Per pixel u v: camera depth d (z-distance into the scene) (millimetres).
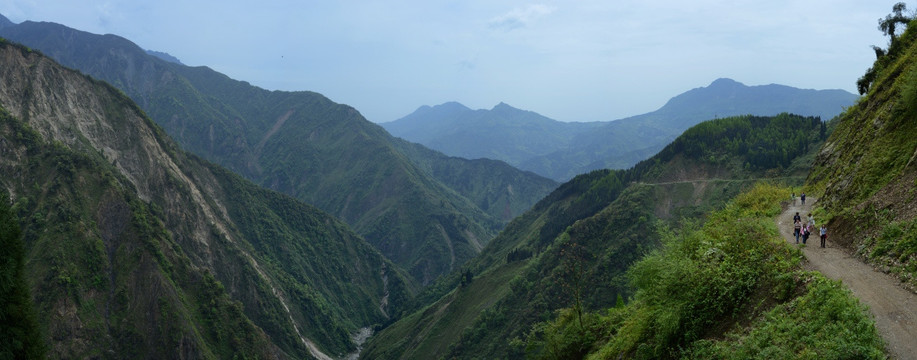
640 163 195000
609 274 110688
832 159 42594
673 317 20609
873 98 39125
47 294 92625
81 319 94125
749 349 16000
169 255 117625
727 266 20531
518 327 110750
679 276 21328
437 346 136125
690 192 150500
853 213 24906
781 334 15648
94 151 144500
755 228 23797
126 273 105750
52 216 103875
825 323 14867
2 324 25078
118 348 96500
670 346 20750
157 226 122062
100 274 102125
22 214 103250
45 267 95688
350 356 175750
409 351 144625
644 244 116125
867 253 20484
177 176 168375
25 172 111438
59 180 110812
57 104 145375
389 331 174750
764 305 18078
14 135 116000
